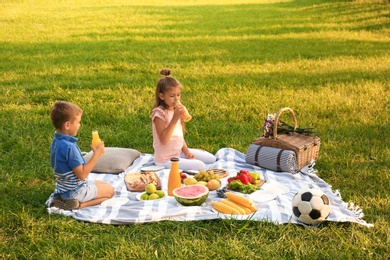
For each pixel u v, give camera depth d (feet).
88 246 12.96
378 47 47.06
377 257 12.39
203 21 70.54
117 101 28.22
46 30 59.31
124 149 19.67
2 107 26.63
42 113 25.82
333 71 36.17
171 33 58.34
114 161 18.63
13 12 76.54
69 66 39.14
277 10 84.02
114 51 46.16
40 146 21.03
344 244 12.94
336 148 20.53
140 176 16.96
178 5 96.12
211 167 18.94
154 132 19.02
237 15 77.92
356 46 47.93
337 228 13.82
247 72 36.47
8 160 19.29
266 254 12.51
